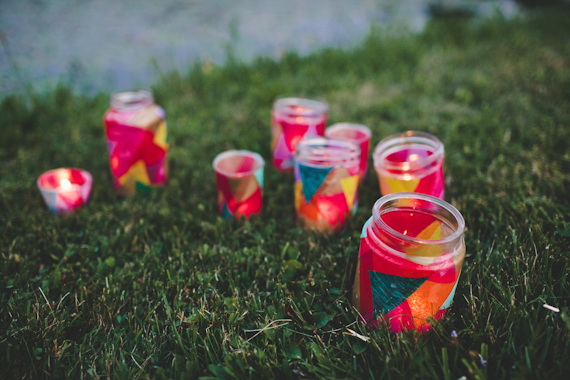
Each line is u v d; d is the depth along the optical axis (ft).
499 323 1.79
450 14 5.95
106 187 2.58
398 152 2.22
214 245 2.17
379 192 2.47
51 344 1.80
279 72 4.08
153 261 2.10
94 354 1.77
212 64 4.24
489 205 2.28
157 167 2.49
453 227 1.76
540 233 2.01
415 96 3.48
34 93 3.50
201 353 1.80
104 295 1.92
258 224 2.28
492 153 2.68
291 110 2.63
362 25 5.82
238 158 2.38
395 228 1.86
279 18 6.19
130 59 4.56
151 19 5.98
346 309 1.88
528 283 1.85
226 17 6.17
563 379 1.62
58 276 2.00
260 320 1.86
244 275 2.03
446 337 1.73
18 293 1.95
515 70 3.71
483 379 1.60
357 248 2.06
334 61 4.19
